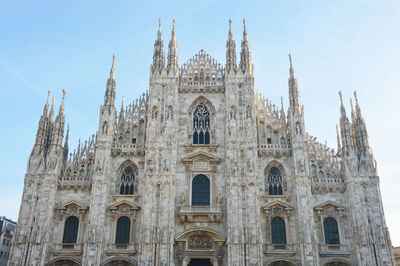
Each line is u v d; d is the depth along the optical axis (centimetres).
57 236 5953
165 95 6688
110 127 6475
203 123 6762
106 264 5794
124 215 6084
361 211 5919
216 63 7125
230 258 5706
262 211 6094
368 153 6297
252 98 6644
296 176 6094
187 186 6256
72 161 6438
